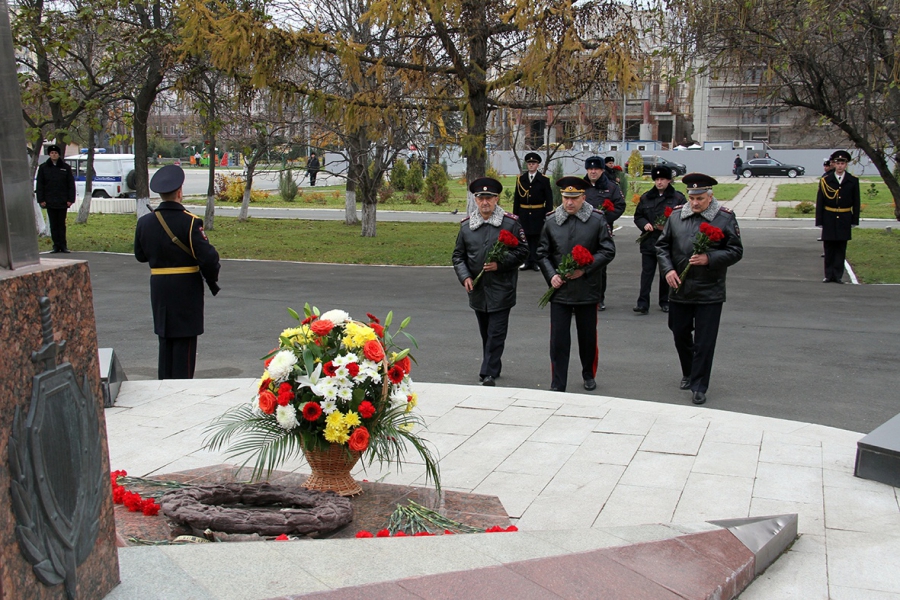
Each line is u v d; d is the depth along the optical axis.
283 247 19.69
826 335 9.83
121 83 18.06
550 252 7.80
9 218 2.45
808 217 28.42
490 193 7.92
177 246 7.51
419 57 14.47
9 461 2.28
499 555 3.21
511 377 8.21
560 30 13.14
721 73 15.77
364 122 14.21
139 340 9.98
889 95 15.45
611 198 12.51
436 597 2.79
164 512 3.77
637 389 7.74
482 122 15.11
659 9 14.62
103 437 2.80
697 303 7.22
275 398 4.14
